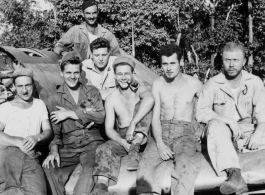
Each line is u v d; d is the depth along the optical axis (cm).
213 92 278
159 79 284
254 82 277
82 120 283
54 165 279
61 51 388
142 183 256
